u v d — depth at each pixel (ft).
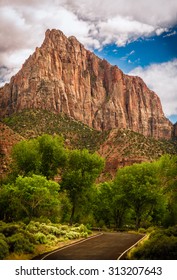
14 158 185.78
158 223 197.77
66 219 202.80
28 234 87.30
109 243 95.40
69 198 184.03
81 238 116.47
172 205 176.65
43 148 183.83
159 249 62.59
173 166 183.52
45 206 153.89
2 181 195.21
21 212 157.79
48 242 93.81
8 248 70.23
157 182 185.47
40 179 150.51
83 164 185.06
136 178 188.85
